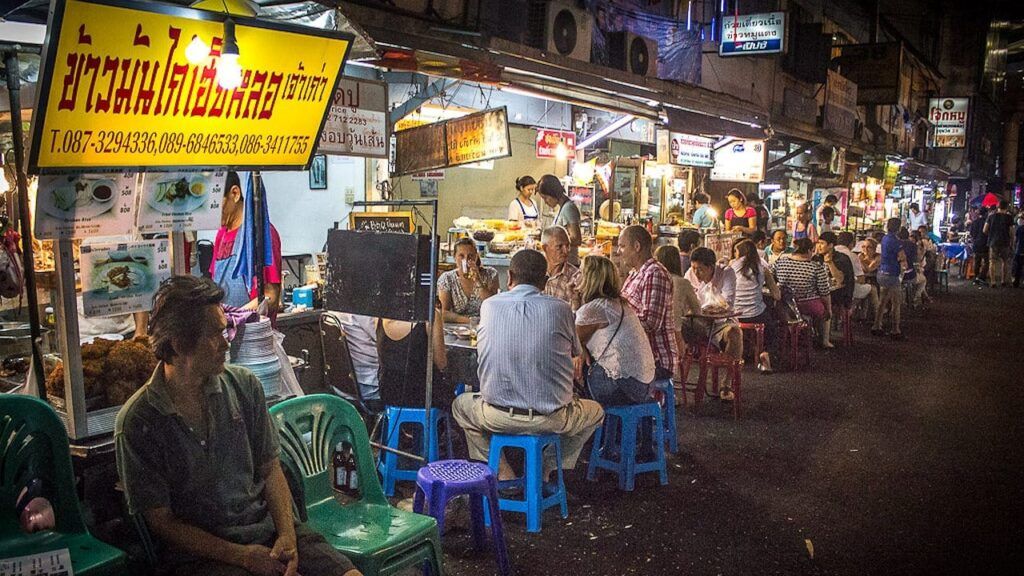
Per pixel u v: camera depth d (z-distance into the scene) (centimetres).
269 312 495
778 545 464
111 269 341
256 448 294
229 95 341
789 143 1750
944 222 3525
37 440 279
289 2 457
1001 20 3888
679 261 741
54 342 412
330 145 595
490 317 469
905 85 2734
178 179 356
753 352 1023
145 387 274
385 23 670
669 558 443
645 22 1212
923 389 887
